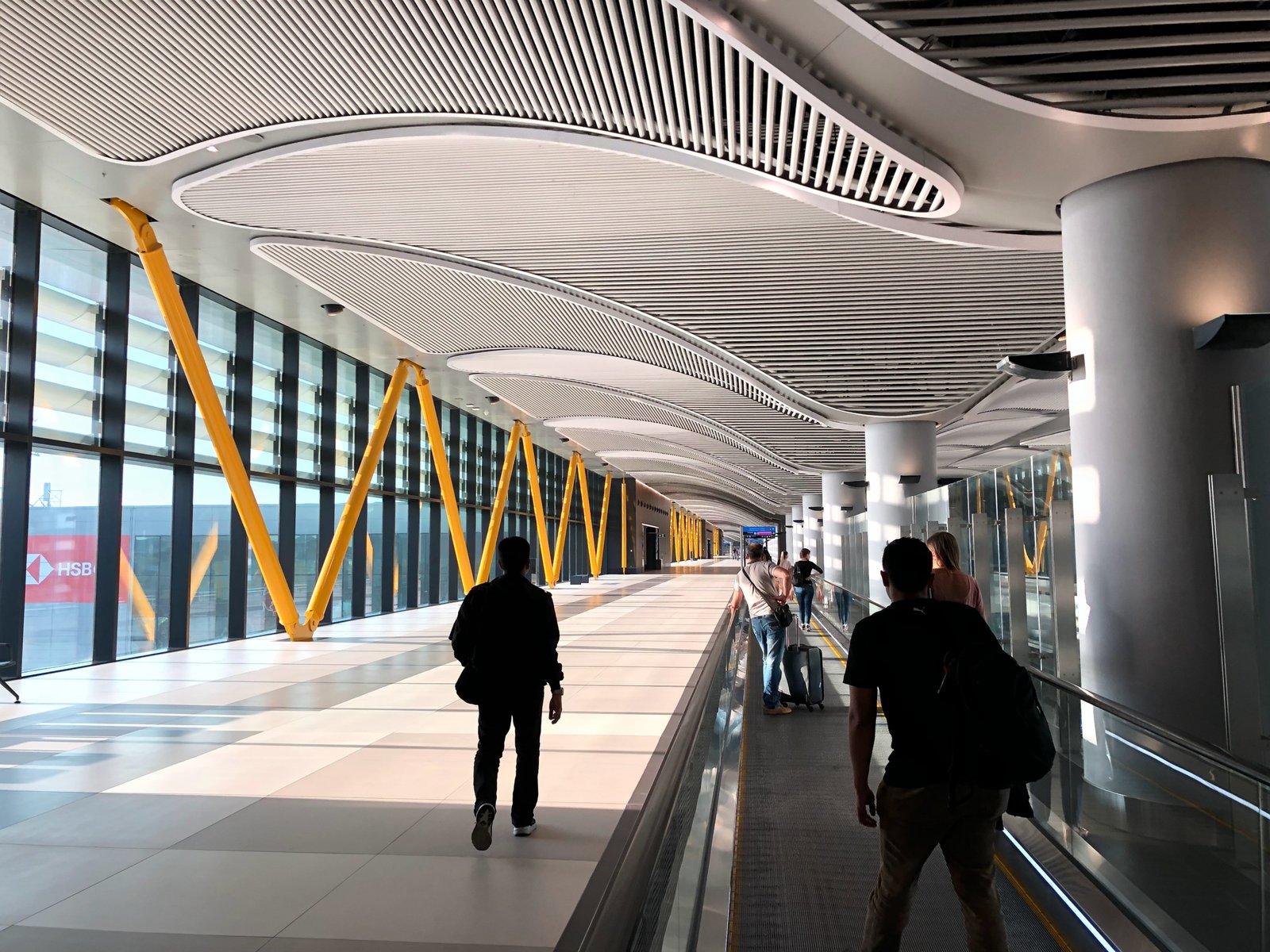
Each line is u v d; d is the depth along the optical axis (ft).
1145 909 10.82
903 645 9.11
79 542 38.58
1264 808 8.75
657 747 21.94
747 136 22.13
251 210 32.86
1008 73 17.53
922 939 11.02
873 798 9.42
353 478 63.87
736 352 47.32
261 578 52.65
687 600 81.97
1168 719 18.13
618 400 67.77
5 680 31.27
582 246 35.17
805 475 102.06
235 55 21.88
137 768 20.38
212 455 48.52
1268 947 8.77
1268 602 14.94
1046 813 14.37
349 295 43.55
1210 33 16.40
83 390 38.14
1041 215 23.20
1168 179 19.33
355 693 30.71
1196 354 18.66
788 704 27.89
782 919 11.78
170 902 12.78
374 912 12.37
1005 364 20.93
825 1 16.44
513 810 15.58
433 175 28.78
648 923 7.26
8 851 14.93
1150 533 18.61
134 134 26.50
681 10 17.51
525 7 18.97
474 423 89.35
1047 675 14.10
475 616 15.20
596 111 23.16
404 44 21.07
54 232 37.19
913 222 25.18
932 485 57.88
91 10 20.11
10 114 27.25
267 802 17.65
